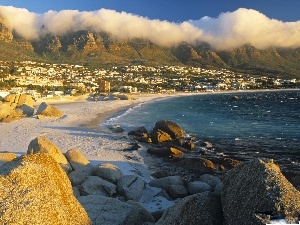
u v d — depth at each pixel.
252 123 62.44
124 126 54.97
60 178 10.06
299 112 85.69
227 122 64.00
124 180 21.23
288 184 8.93
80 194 18.64
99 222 12.73
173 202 20.59
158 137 41.62
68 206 9.15
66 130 48.59
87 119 63.41
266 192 8.65
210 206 10.06
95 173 21.61
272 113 84.00
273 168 9.62
